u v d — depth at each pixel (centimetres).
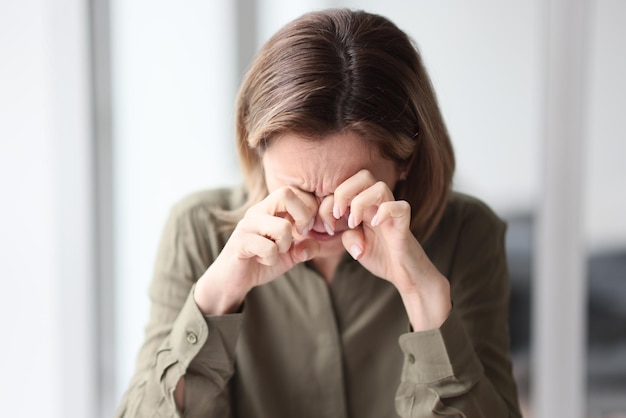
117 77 168
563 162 156
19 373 162
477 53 167
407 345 85
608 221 160
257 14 183
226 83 180
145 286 173
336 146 74
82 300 161
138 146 173
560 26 153
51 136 157
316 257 93
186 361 83
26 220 158
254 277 84
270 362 95
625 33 153
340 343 94
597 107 157
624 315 162
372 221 77
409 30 168
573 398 161
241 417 95
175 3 174
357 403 95
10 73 154
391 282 88
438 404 83
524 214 171
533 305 163
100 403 169
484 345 93
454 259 97
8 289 160
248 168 89
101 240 167
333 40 76
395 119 77
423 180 87
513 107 167
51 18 153
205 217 95
